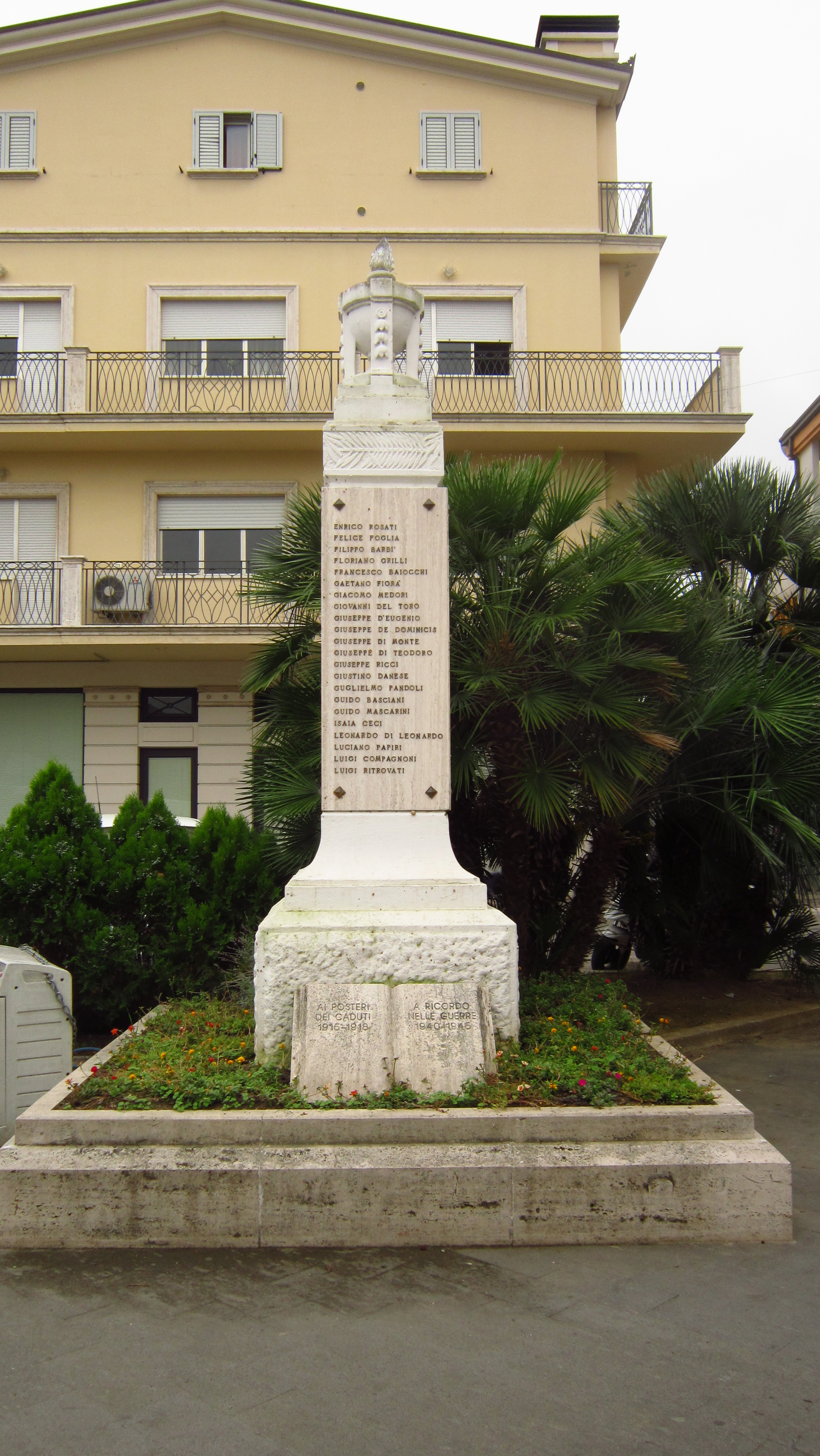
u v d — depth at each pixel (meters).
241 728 18.62
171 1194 4.12
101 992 7.52
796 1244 4.18
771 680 8.20
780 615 9.57
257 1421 3.00
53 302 18.98
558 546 7.56
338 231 18.89
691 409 18.78
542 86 19.36
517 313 19.00
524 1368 3.27
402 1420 3.00
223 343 19.02
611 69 19.20
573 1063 4.95
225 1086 4.64
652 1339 3.44
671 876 10.00
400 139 19.27
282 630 8.13
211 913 7.59
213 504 18.81
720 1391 3.15
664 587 7.42
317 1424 2.98
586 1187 4.16
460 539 7.02
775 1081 7.16
